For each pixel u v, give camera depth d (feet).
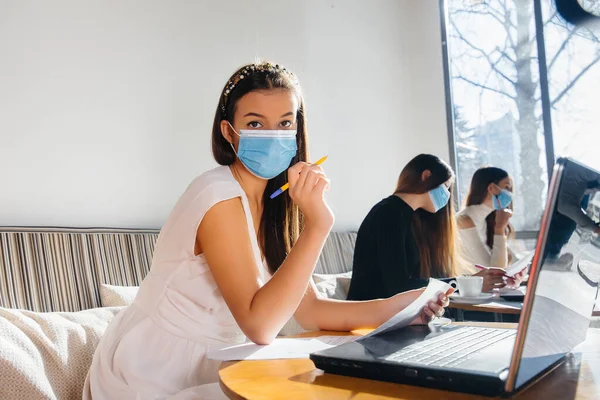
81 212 7.56
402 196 8.15
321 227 3.61
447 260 8.15
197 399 3.29
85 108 7.77
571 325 2.75
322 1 12.48
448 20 14.60
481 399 2.18
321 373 2.71
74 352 4.96
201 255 3.97
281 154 4.27
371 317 4.25
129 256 7.22
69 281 6.45
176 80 8.98
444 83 14.35
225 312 4.03
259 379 2.60
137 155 8.29
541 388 2.31
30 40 7.32
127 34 8.41
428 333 3.27
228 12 10.11
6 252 6.05
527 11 13.51
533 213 13.20
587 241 2.72
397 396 2.25
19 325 4.81
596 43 12.60
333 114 12.47
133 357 3.84
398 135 14.21
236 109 4.36
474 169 14.05
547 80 13.19
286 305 3.46
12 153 6.99
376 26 13.98
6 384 4.26
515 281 7.06
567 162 2.22
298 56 11.68
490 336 3.12
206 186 3.96
